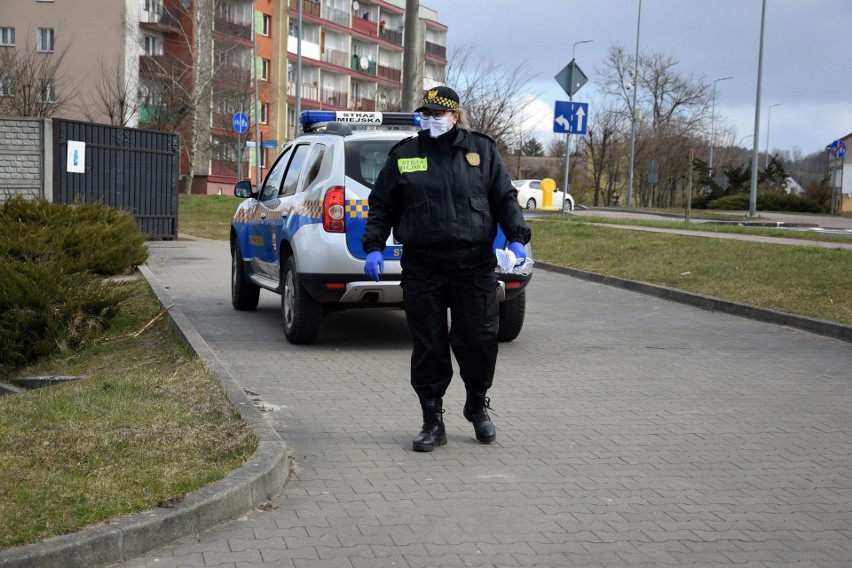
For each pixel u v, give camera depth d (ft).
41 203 46.73
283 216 31.60
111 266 45.57
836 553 14.34
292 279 30.32
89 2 177.58
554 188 147.23
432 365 19.31
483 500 16.38
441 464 18.42
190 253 59.72
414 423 21.39
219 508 14.93
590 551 14.21
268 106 218.18
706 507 16.28
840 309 36.58
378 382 25.46
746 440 20.57
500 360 29.01
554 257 57.88
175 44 188.96
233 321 35.04
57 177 61.31
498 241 29.14
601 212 138.10
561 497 16.63
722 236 64.69
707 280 45.21
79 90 176.76
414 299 19.12
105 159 64.44
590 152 261.24
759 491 17.20
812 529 15.34
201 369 23.68
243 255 36.73
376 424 21.24
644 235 64.64
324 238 28.71
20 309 29.86
